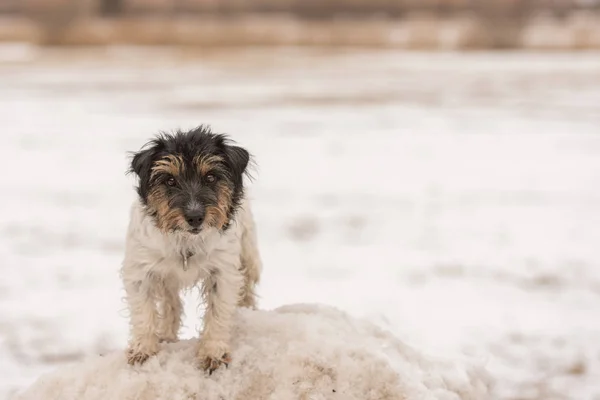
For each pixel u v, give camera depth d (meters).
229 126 23.50
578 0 74.12
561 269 11.02
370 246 12.10
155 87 34.12
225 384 4.88
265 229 13.06
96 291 9.86
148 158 5.08
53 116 25.47
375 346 5.31
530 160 19.03
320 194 15.62
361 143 21.16
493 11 61.81
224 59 51.09
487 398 5.51
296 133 22.53
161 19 73.94
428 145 20.94
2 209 14.27
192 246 4.97
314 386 4.85
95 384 4.95
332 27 66.31
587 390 7.12
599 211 14.35
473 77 38.72
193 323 7.43
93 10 71.44
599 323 8.91
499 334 8.47
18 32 65.12
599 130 23.11
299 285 10.06
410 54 56.81
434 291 9.96
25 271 10.69
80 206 14.57
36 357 7.75
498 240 12.50
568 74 40.09
